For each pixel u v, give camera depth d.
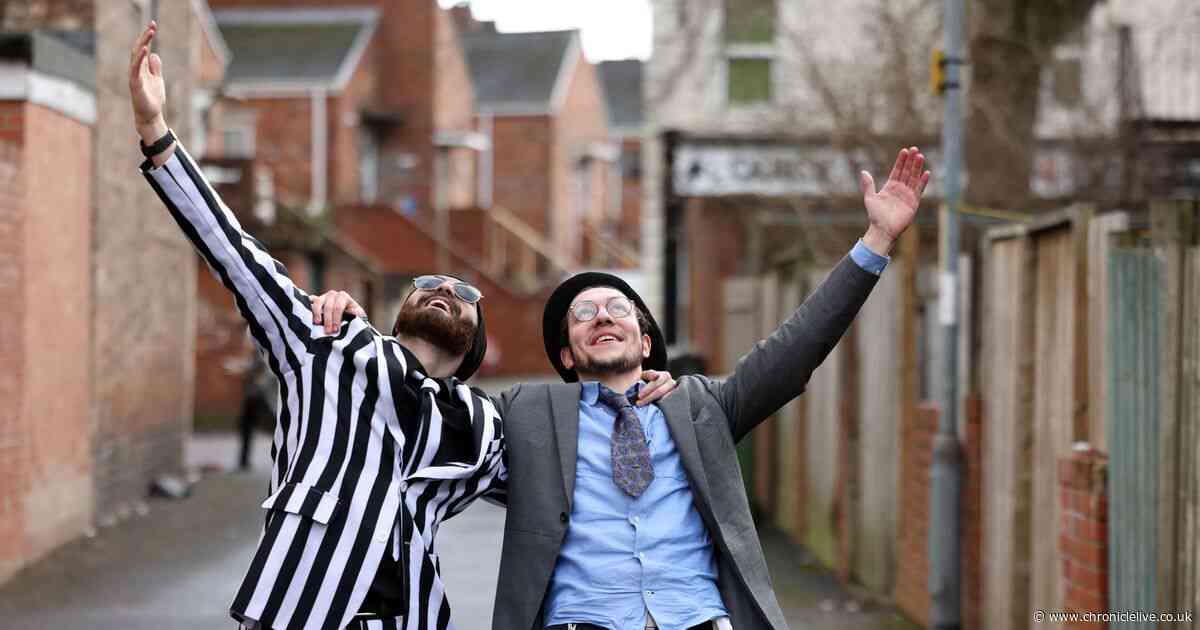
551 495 4.77
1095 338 7.33
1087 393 7.46
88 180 14.84
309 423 4.61
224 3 52.94
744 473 16.36
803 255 14.12
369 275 40.69
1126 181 15.37
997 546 9.02
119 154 16.11
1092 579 7.02
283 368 4.70
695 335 23.53
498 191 60.25
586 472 4.83
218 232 4.66
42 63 13.05
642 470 4.80
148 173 4.63
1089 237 7.45
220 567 12.62
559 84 60.84
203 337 34.97
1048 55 15.04
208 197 4.68
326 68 50.41
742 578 4.71
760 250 21.83
